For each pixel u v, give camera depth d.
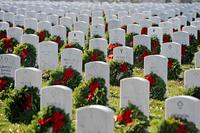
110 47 19.05
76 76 14.70
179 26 25.38
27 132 11.12
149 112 13.13
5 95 13.95
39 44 16.80
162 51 17.11
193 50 19.52
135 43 19.00
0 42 19.02
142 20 25.03
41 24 22.95
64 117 10.64
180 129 9.49
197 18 30.47
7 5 35.19
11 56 14.45
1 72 14.62
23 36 18.42
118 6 38.12
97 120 9.54
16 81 12.88
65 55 15.30
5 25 22.81
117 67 15.84
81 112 9.70
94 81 13.05
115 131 10.85
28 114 12.35
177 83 16.33
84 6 37.59
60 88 10.83
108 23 25.09
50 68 16.81
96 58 16.88
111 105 13.59
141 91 11.58
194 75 12.91
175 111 10.25
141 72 17.48
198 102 10.12
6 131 11.71
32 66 17.64
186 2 51.16
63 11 31.75
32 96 12.46
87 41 21.62
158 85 14.16
